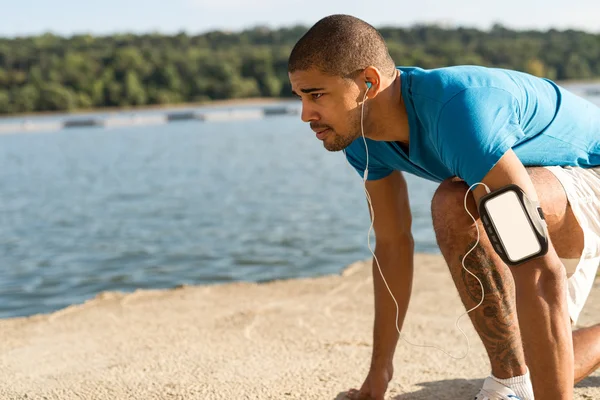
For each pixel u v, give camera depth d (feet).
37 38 504.43
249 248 28.30
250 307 13.97
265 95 411.13
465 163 5.93
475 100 6.07
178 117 235.61
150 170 72.28
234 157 84.84
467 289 6.54
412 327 11.62
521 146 6.69
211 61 413.80
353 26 6.36
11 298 21.56
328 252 26.73
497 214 5.81
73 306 15.34
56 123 222.69
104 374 9.60
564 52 429.79
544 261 5.79
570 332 5.84
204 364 9.93
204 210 41.42
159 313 13.93
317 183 53.16
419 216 33.88
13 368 10.36
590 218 6.92
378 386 8.13
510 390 6.76
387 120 6.68
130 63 396.78
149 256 27.66
